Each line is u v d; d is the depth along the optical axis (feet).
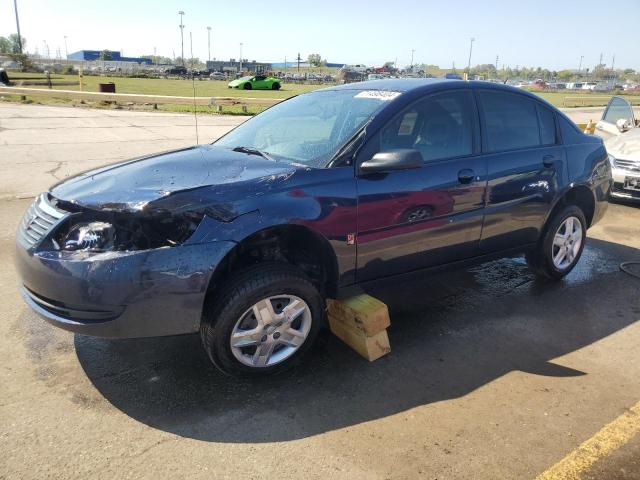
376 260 11.28
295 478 7.87
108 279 8.80
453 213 12.19
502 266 17.19
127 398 9.73
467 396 10.01
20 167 31.71
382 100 11.97
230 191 9.55
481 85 13.39
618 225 22.81
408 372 10.81
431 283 15.62
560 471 8.09
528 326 12.97
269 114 14.46
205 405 9.58
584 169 15.38
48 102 78.48
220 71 248.11
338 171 10.58
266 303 9.91
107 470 7.96
